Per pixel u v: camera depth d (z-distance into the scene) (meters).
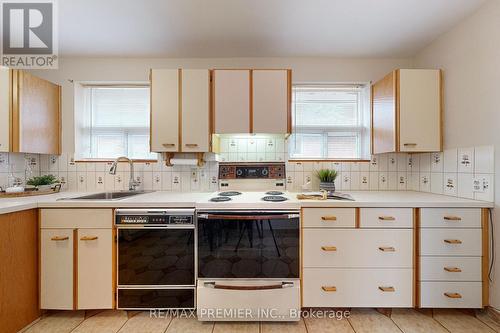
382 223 1.70
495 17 1.61
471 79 1.78
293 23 1.88
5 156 2.13
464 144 1.84
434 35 2.05
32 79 2.09
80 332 1.58
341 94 2.57
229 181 2.35
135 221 1.70
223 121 2.08
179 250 1.71
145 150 2.56
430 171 2.19
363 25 1.91
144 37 2.07
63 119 2.42
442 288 1.69
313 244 1.70
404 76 2.01
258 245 1.67
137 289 1.72
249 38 2.09
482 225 1.68
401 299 1.70
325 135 2.59
